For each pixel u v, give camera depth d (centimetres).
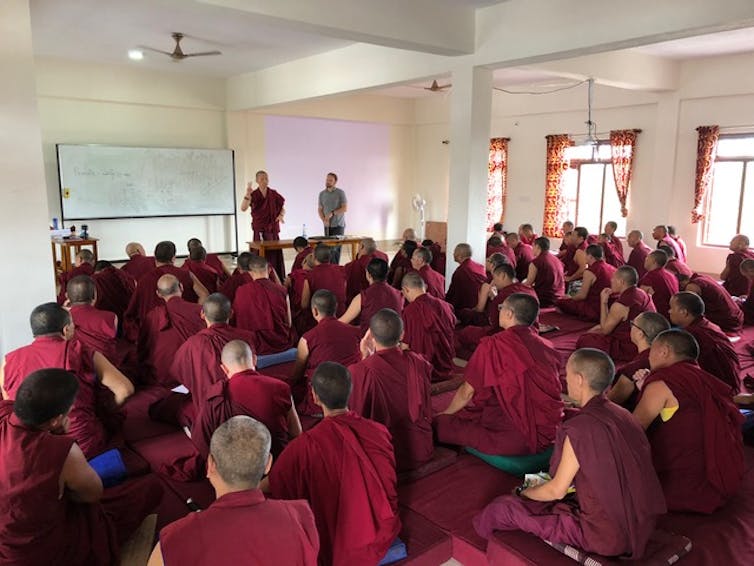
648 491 178
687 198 841
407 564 201
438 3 523
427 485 248
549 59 529
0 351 371
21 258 371
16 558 157
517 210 1073
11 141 361
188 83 913
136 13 558
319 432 182
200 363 267
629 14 447
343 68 720
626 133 891
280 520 124
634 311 401
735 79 765
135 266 511
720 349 304
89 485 169
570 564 184
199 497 237
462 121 584
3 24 352
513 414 249
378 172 1216
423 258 467
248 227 1014
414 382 245
